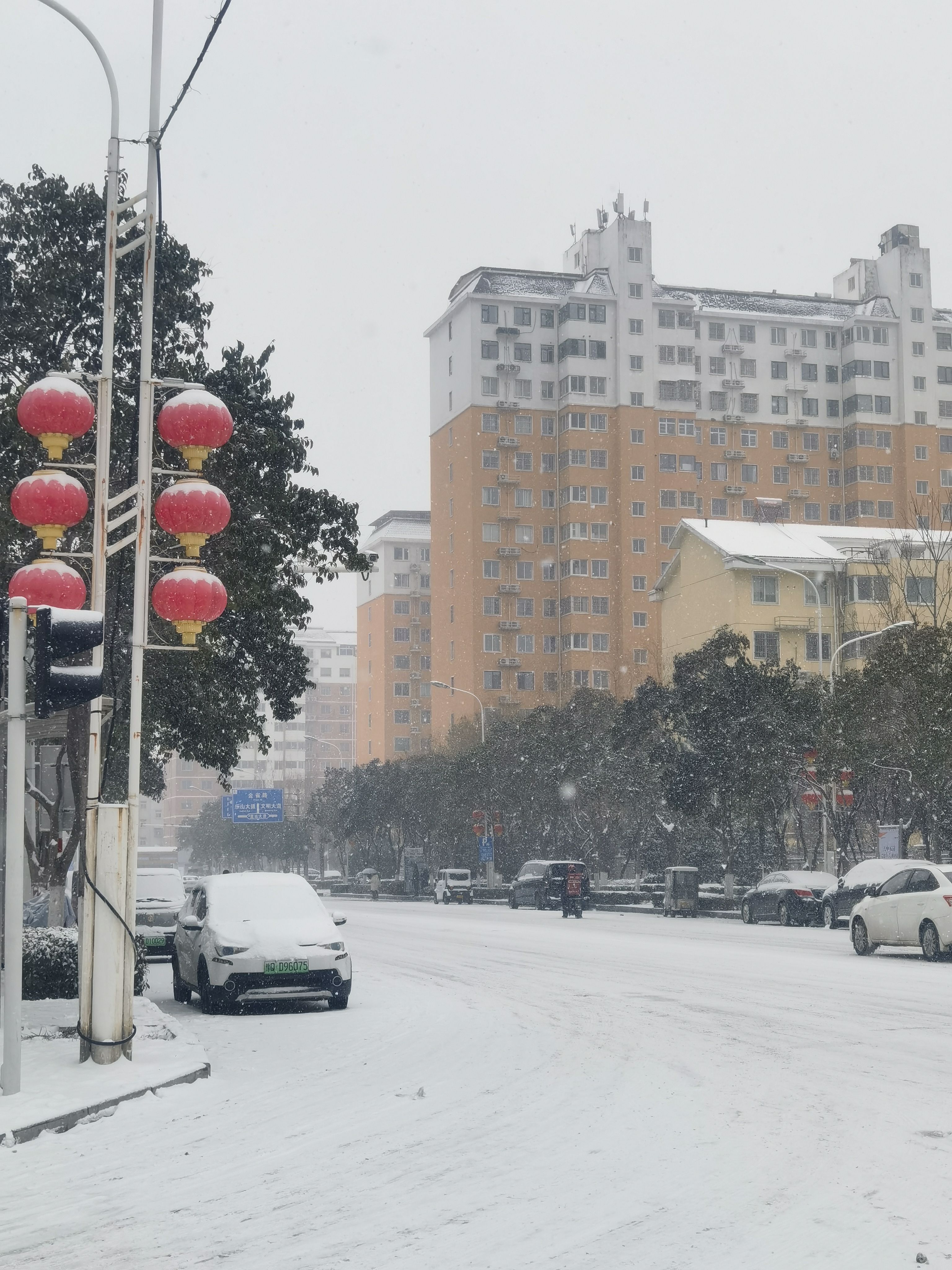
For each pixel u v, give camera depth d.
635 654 108.12
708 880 59.41
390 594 141.62
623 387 109.62
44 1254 5.81
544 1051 11.87
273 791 79.31
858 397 113.25
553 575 111.06
